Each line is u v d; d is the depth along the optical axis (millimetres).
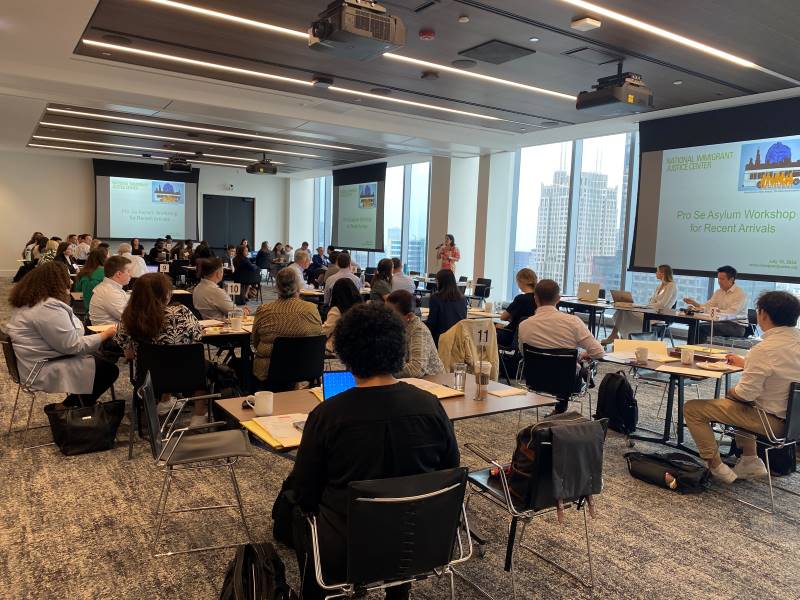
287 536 2641
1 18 5223
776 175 7168
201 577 2469
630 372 6828
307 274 13492
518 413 5027
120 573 2480
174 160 13172
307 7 4914
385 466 1692
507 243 11758
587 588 2479
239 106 8336
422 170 14414
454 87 7391
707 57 5766
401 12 4926
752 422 3350
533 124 9430
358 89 7738
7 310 9602
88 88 7270
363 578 1629
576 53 5836
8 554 2600
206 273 5199
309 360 3896
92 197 16500
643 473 3656
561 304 8008
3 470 3496
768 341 3279
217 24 5383
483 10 4824
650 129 8531
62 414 3729
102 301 4875
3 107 8648
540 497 2223
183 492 3270
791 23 4820
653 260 8594
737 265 7621
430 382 3129
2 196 15414
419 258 14656
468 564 2639
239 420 2359
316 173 18188
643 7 4652
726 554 2799
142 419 4176
